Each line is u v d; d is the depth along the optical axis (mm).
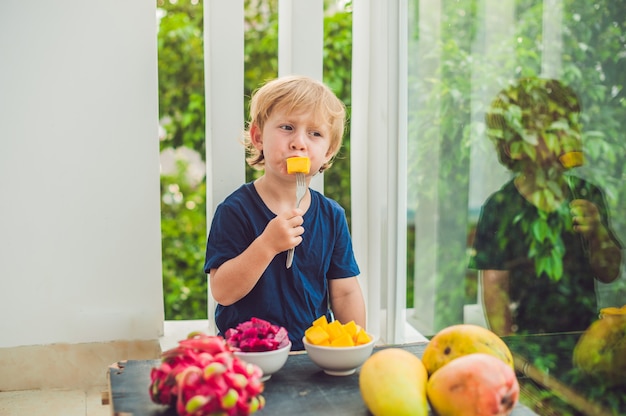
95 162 1682
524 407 876
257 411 842
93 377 1745
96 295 1727
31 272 1682
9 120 1620
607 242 1066
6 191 1641
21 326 1694
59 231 1684
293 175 1388
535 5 1240
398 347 1123
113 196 1703
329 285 1534
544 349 1203
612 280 1053
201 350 817
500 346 876
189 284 2838
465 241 1487
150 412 827
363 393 830
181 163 2816
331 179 2312
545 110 1209
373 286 1825
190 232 2836
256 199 1442
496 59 1368
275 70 2689
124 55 1663
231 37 1645
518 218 1294
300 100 1366
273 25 2686
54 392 1709
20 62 1609
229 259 1389
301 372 992
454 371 795
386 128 1737
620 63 1033
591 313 1088
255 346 958
